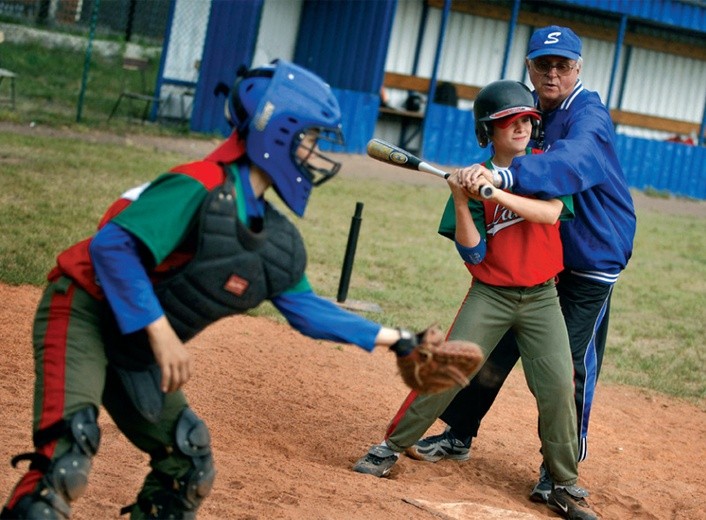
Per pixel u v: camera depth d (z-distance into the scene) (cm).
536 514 629
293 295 395
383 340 403
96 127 2027
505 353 675
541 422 629
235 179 374
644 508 672
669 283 1602
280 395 784
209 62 2194
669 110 3020
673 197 2777
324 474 608
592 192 625
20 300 912
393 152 592
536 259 602
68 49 2758
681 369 1107
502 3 2669
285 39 2414
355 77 2428
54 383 368
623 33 2609
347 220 1644
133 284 357
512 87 584
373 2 2391
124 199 384
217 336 917
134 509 417
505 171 568
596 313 650
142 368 383
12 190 1356
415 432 636
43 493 356
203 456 400
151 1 3023
